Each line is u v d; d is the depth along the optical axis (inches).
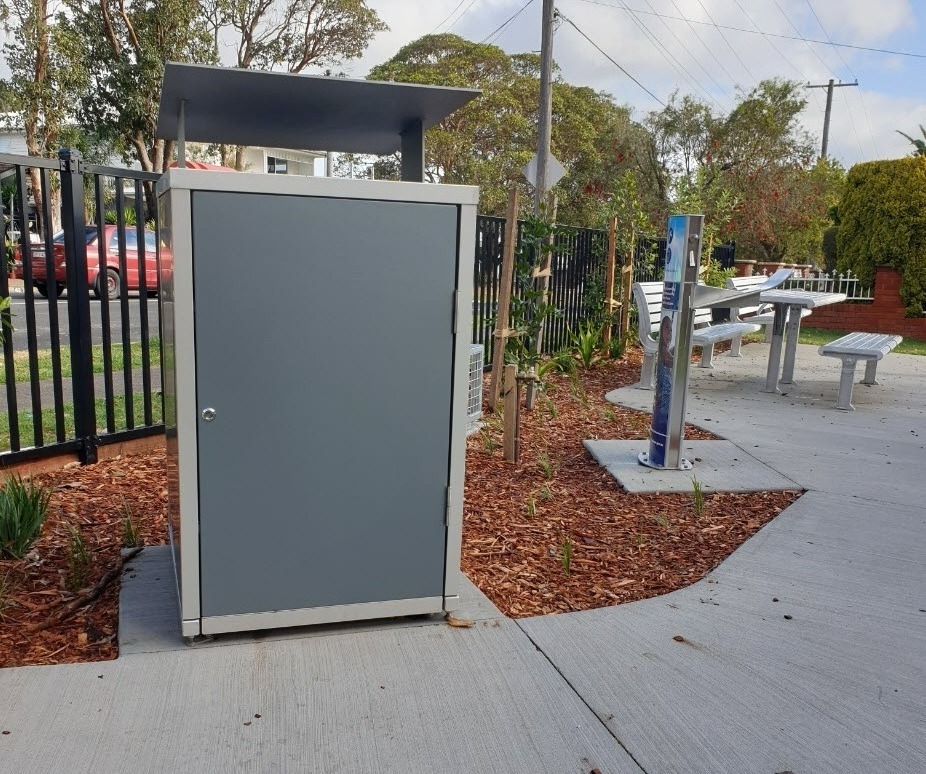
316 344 102.1
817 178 992.2
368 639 109.5
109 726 87.9
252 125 146.8
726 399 293.6
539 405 271.6
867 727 92.2
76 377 181.2
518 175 1334.9
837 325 589.3
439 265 105.4
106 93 938.7
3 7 810.8
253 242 97.7
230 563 103.7
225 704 92.9
